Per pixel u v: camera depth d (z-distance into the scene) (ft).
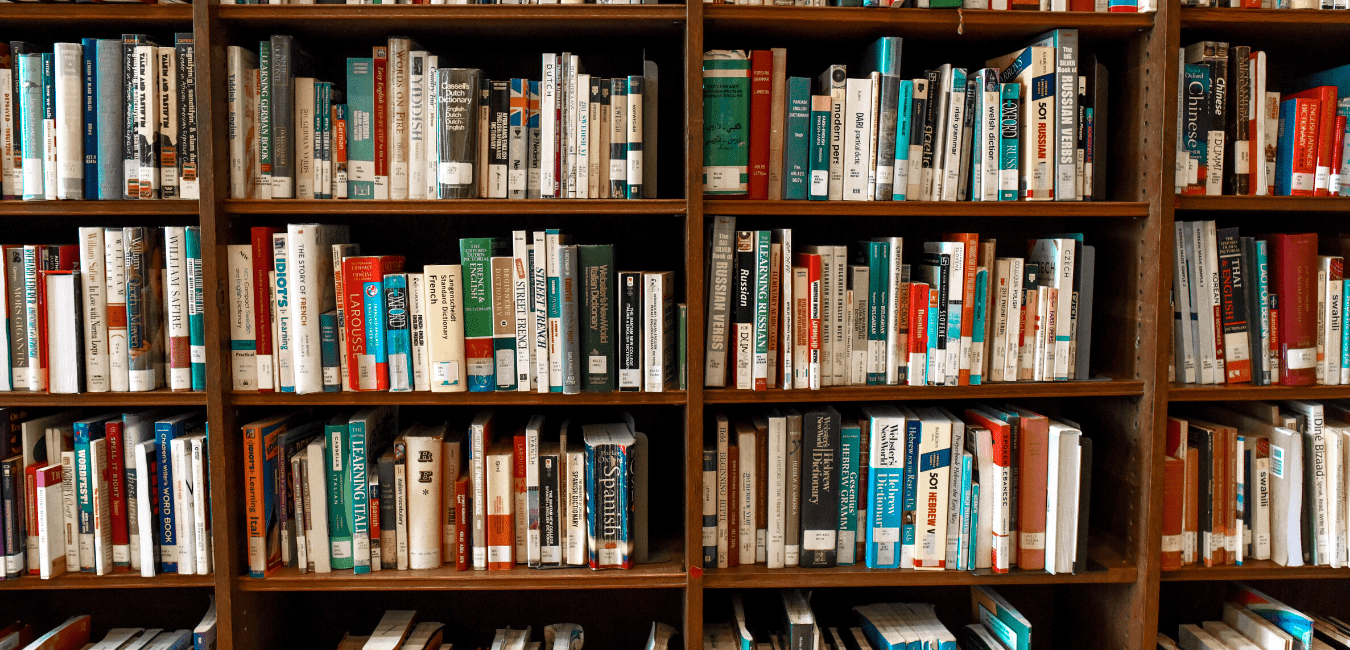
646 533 4.80
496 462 4.68
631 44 5.05
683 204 4.45
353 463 4.61
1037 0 4.52
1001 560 4.65
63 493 4.57
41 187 4.37
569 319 4.44
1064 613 5.81
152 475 4.57
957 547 4.73
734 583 4.67
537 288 4.47
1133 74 4.66
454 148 4.37
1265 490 4.84
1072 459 4.60
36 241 5.36
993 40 4.89
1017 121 4.54
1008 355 4.67
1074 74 4.47
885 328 4.65
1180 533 4.74
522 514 4.79
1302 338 4.64
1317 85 5.01
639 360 4.54
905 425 4.65
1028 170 4.53
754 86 4.51
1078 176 4.61
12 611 5.45
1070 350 4.72
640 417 5.67
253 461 4.52
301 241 4.35
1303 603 5.92
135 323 4.43
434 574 4.66
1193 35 4.86
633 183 4.44
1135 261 4.72
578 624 5.80
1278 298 4.69
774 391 4.56
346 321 4.47
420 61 4.41
